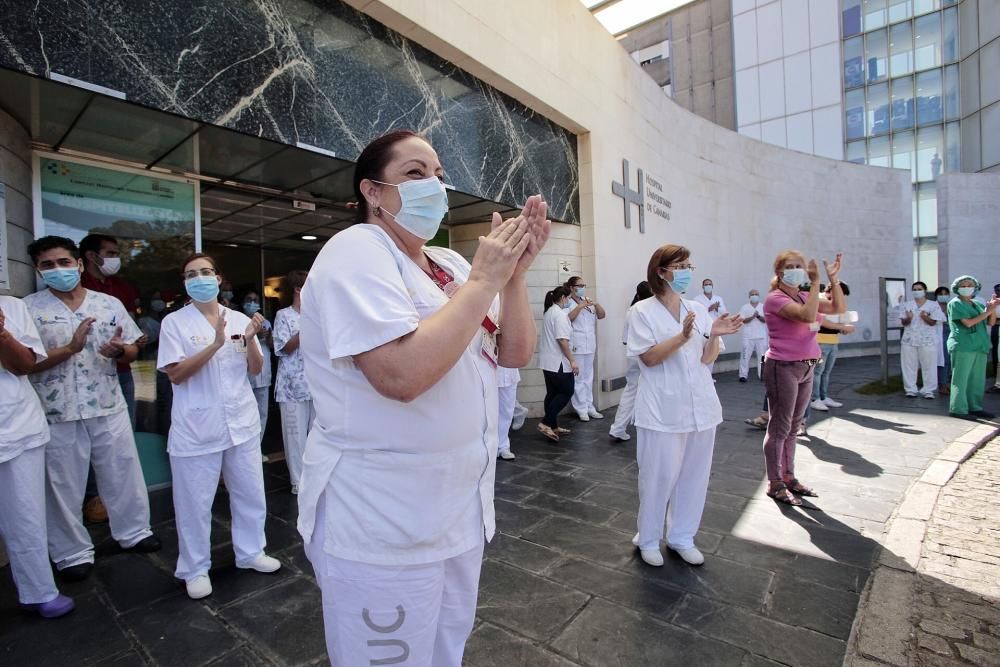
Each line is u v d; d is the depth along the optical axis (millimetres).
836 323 5418
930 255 18969
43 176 3588
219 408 2842
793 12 20625
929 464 4707
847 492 4082
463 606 1368
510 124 6051
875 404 7539
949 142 18469
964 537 3270
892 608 2508
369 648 1167
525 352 1437
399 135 1332
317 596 2738
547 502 4012
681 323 2969
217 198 5211
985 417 6473
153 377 4297
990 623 2393
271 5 3639
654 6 7895
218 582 2883
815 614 2480
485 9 5340
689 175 10750
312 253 8453
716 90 22969
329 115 4020
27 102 2957
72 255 2979
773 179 13219
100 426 3109
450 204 5980
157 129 3387
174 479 2789
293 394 4164
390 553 1146
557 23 6602
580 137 7340
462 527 1255
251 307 5141
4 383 2488
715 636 2326
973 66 17828
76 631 2453
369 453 1151
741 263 12297
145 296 4180
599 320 7422
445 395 1192
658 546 3018
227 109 3377
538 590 2732
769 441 3971
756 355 12070
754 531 3414
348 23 4191
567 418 7086
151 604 2672
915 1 18734
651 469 2959
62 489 2920
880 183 15375
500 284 1134
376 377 1041
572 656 2205
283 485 4496
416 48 4816
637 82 8812
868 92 19688
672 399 2904
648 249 9055
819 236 14180
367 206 1341
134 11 2943
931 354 7875
